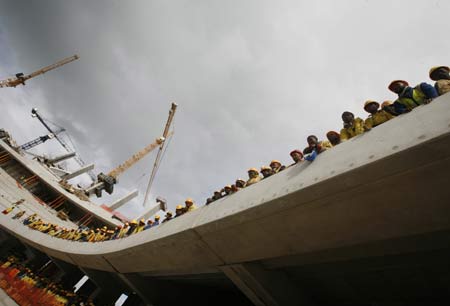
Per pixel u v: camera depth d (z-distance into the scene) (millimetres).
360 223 3904
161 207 57062
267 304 6648
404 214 3473
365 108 4488
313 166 4336
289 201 4234
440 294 5324
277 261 6258
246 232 5301
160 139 74500
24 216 24297
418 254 4691
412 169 2967
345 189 3594
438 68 3912
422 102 3570
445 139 2598
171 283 12109
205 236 6156
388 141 3252
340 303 6984
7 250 23172
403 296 5879
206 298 13211
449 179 2850
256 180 6754
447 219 3234
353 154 3668
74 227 34062
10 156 39781
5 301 11914
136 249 8812
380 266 5340
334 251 5320
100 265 12406
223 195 7379
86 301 15891
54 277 20500
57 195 40250
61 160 59250
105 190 60219
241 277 6582
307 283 6941
